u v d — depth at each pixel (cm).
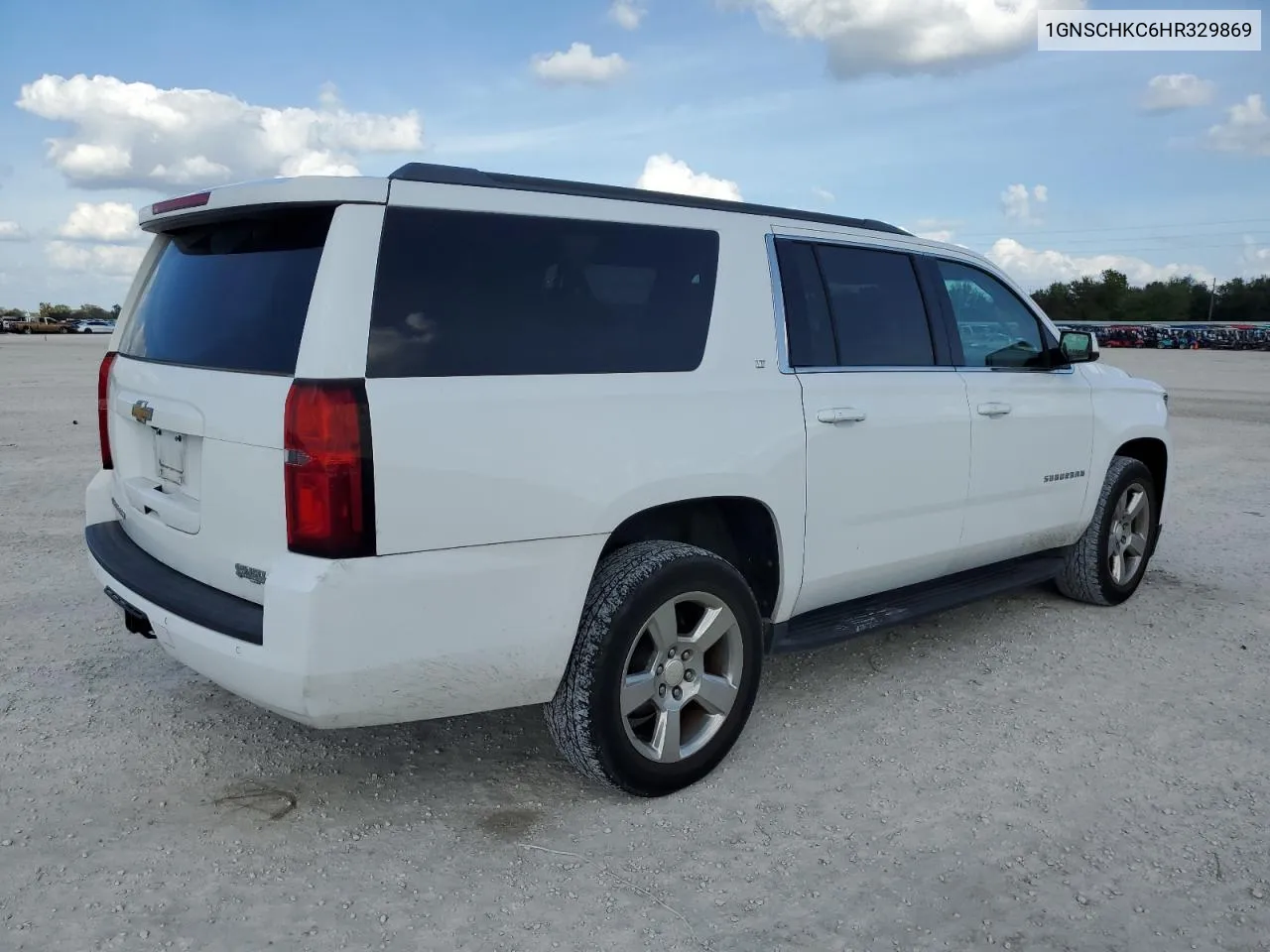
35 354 3931
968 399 436
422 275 280
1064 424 488
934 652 478
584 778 345
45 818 312
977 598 450
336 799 328
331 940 255
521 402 290
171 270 345
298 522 263
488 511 284
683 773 333
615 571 314
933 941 258
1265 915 270
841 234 400
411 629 275
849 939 259
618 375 316
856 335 397
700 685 337
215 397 287
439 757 361
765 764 358
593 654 305
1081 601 555
